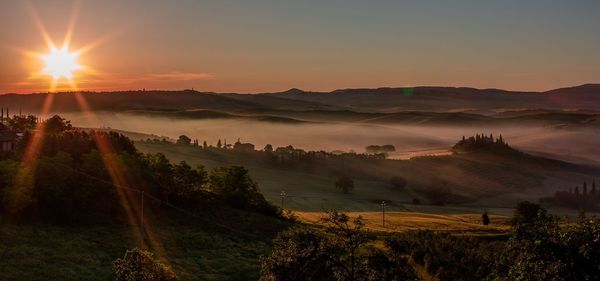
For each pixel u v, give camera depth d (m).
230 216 97.19
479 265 40.12
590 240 24.12
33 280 54.12
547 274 24.23
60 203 78.62
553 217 26.80
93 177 85.62
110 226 78.12
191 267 66.62
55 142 97.94
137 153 111.06
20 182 75.56
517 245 26.14
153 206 90.31
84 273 58.34
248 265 69.94
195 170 101.94
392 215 153.75
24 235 67.50
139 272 43.25
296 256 32.59
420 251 41.84
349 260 32.44
